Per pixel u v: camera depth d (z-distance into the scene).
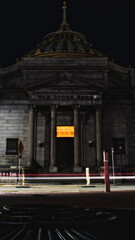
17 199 14.56
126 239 5.27
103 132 39.75
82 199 14.31
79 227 6.03
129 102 40.88
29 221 6.21
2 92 40.47
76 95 36.72
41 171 34.62
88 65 43.84
